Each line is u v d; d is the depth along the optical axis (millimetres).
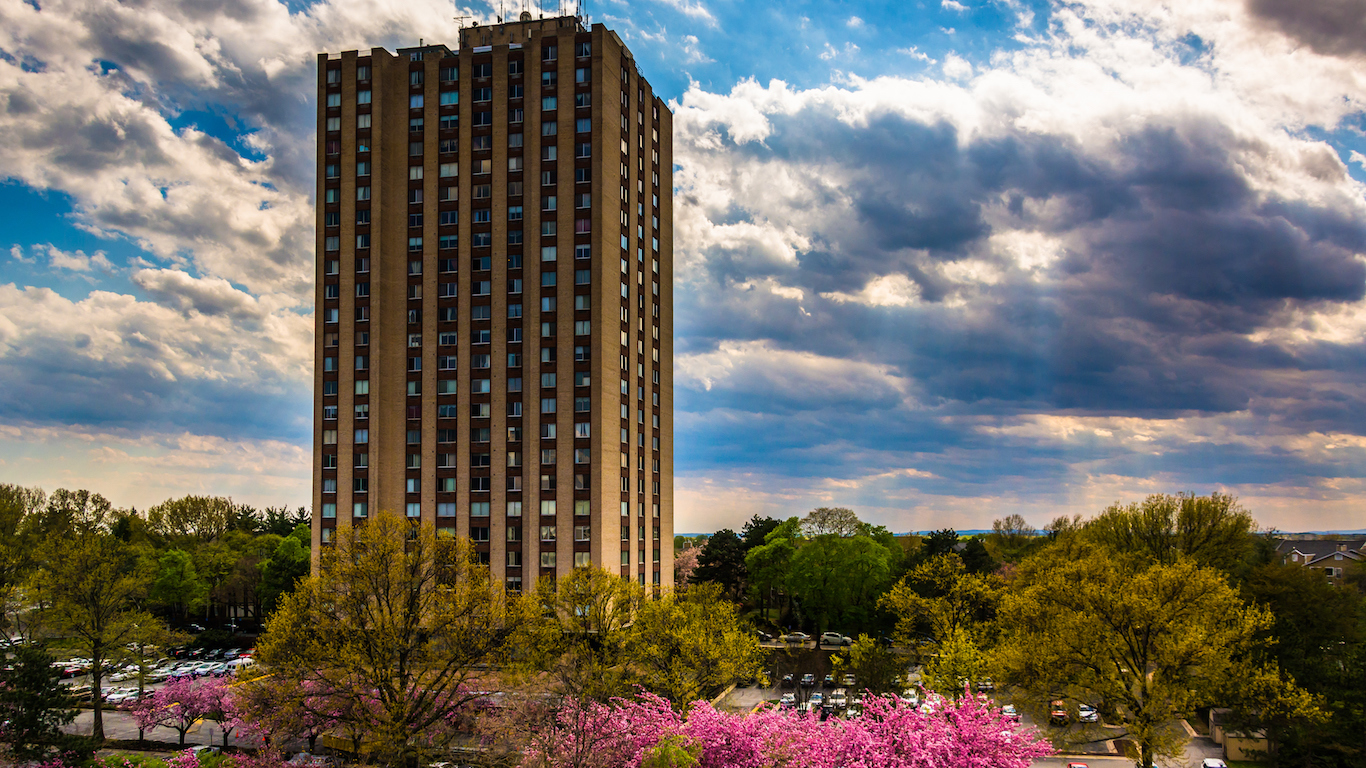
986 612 93562
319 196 105375
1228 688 55969
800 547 122875
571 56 103250
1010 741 36469
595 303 99250
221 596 130250
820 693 88875
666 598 78750
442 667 56312
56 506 145750
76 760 53312
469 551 61844
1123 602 55688
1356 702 58594
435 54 106000
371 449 100125
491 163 103500
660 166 117250
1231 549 89625
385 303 102938
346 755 61812
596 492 96438
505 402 99562
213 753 64188
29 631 78750
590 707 44500
